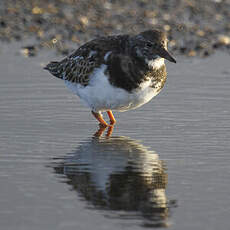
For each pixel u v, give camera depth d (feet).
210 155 37.99
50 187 32.14
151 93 43.65
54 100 51.96
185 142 40.91
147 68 42.47
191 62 68.13
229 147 39.65
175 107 49.98
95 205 29.78
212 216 28.63
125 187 32.24
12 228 27.17
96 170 34.91
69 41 77.82
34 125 44.78
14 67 63.67
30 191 31.53
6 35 79.46
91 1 98.07
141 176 33.96
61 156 37.65
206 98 52.54
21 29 82.58
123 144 40.68
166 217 28.45
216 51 74.64
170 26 86.07
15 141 40.78
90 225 27.53
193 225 27.66
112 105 44.06
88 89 44.45
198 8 96.73
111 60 42.57
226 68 65.10
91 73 43.75
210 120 46.26
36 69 62.95
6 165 35.65
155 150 39.17
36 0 96.94
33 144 40.19
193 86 56.54
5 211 28.94
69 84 47.98
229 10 96.58
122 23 86.58
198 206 29.81
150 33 42.39
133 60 42.39
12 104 50.14
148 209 29.37
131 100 43.42
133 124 45.85
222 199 30.60
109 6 95.71
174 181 33.24
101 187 32.17
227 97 52.80
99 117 46.16
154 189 31.99
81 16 89.30
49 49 73.67
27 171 34.65
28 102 51.01
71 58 47.55
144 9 94.94
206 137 42.01
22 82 57.41
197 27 86.22
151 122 46.24
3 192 31.35
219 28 86.38
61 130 43.91
